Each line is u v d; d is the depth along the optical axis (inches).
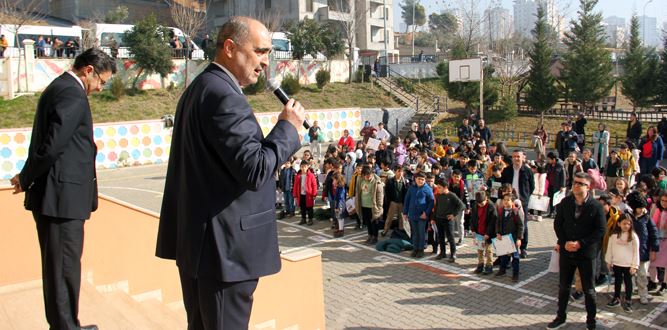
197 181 83.2
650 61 1310.3
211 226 82.0
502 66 1477.6
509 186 372.8
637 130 802.2
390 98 1437.0
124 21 1717.5
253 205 84.6
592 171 512.7
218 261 81.7
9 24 1235.2
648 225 320.5
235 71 86.4
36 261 213.5
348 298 354.3
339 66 1546.5
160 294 221.5
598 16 1322.6
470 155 537.3
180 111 88.3
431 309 331.6
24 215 210.7
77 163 137.6
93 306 186.4
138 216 217.2
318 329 224.7
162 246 93.4
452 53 1376.7
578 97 1318.9
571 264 283.1
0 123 964.0
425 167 517.7
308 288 220.8
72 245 139.2
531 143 1077.1
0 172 812.0
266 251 86.3
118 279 219.5
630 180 583.8
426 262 422.3
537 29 1321.4
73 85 135.0
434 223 427.8
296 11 1796.3
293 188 572.7
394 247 452.1
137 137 954.7
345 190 507.8
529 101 1286.9
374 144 703.1
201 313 85.4
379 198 466.0
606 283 355.6
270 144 81.5
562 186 530.3
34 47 1123.3
